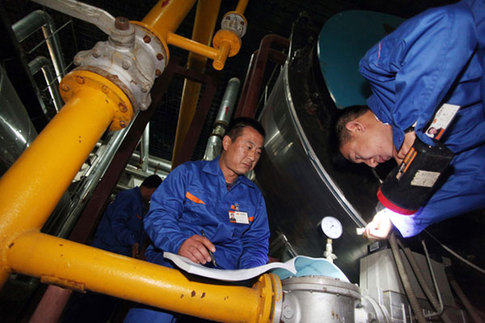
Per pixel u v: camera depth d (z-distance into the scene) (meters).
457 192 1.49
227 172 1.64
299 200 2.15
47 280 0.91
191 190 1.50
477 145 1.39
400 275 1.51
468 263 1.79
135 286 0.95
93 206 2.85
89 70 1.16
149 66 1.33
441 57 1.03
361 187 1.95
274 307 1.02
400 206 1.35
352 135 1.55
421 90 1.07
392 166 1.96
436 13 1.03
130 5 4.71
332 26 2.38
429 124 1.23
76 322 2.06
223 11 4.70
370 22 2.55
